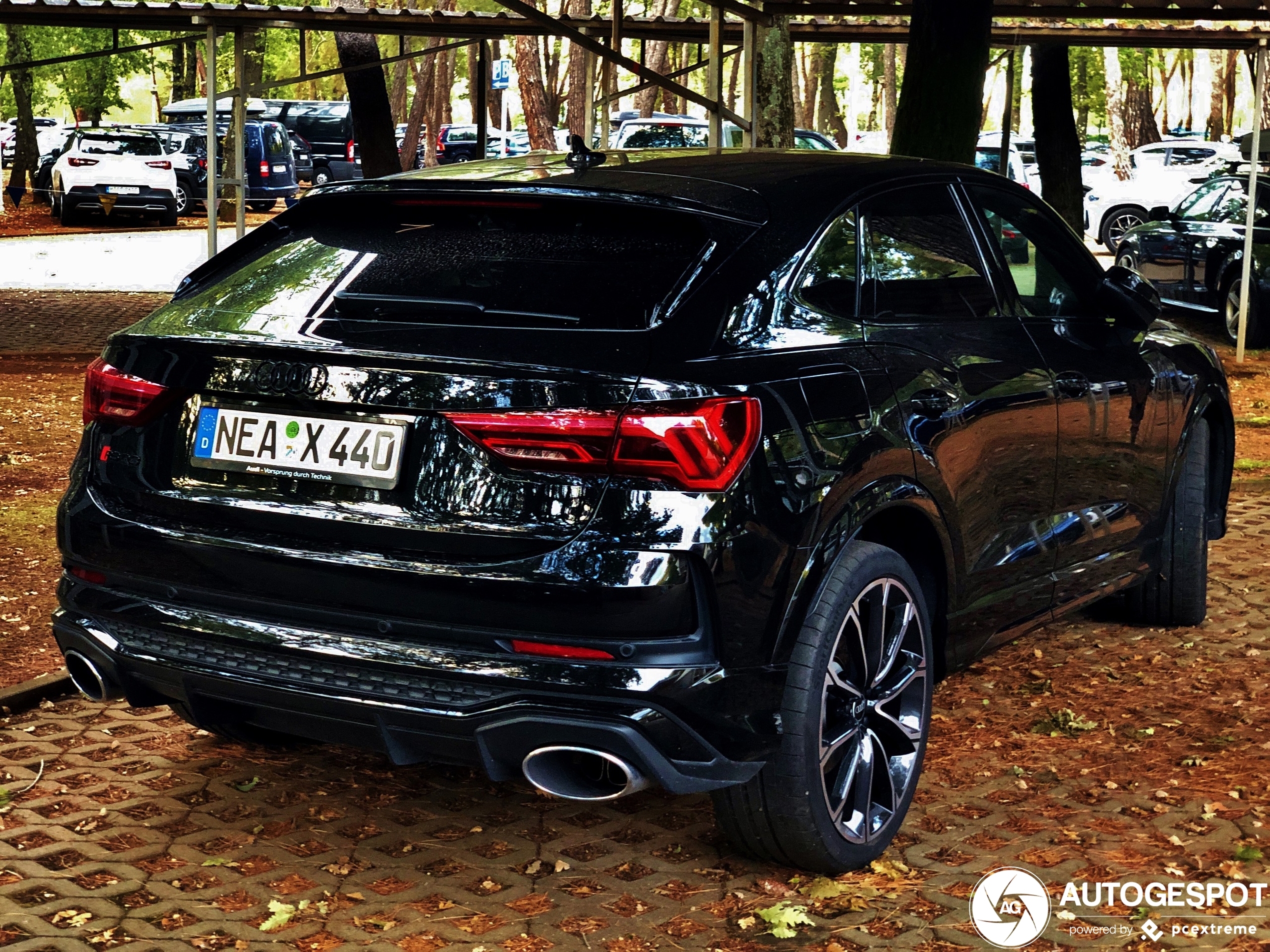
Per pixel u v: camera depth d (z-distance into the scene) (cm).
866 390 349
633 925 332
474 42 1538
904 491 356
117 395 349
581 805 401
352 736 327
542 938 326
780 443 318
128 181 2922
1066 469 445
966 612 402
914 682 374
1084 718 468
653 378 303
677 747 306
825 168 389
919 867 362
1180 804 399
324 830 383
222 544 330
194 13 1262
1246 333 1487
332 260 356
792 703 328
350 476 320
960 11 1044
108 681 356
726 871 360
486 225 354
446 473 311
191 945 322
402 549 313
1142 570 522
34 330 1492
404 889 350
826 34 1540
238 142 1306
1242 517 771
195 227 3000
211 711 346
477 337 317
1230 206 1530
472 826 387
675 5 3462
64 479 820
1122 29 1391
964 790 410
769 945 323
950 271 409
